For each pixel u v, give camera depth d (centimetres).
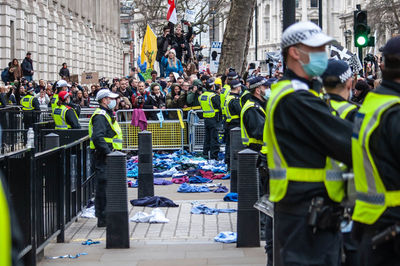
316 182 485
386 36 7194
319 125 475
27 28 4975
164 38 2881
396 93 427
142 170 1383
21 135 2100
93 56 7888
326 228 488
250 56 17488
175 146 2200
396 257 421
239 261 884
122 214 965
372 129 421
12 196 755
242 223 965
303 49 491
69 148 1079
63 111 1598
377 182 424
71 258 912
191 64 2761
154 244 992
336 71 579
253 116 1047
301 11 15075
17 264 258
